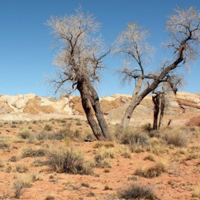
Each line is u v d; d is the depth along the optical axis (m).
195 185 9.86
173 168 12.07
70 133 23.42
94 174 10.98
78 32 19.97
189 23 23.02
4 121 46.66
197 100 60.66
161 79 23.97
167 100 30.50
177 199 8.16
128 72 25.58
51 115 58.09
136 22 25.19
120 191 8.44
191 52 23.45
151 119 54.25
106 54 20.81
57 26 19.58
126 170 11.91
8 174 10.49
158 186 9.53
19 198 7.68
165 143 19.28
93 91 20.80
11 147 17.17
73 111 62.69
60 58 20.14
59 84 20.44
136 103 23.75
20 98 63.47
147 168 11.38
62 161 11.34
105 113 59.84
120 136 20.38
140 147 16.55
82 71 19.80
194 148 18.08
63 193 8.37
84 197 8.00
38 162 12.59
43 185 9.16
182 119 53.22
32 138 20.89
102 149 15.67
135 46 25.03
